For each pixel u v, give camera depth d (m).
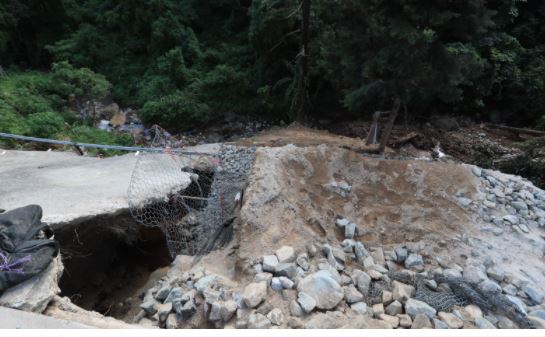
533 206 6.05
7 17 15.72
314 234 4.81
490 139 11.54
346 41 6.82
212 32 16.80
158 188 5.87
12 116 10.09
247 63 15.26
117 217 5.37
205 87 14.32
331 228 5.09
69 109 13.65
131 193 5.64
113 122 14.04
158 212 5.78
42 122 10.09
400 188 5.95
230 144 8.87
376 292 4.09
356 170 6.11
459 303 4.09
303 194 5.46
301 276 4.06
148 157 7.27
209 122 14.34
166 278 4.77
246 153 7.67
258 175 5.48
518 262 4.83
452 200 5.85
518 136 11.69
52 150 9.02
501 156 10.43
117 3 16.44
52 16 17.27
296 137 10.26
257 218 4.84
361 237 5.03
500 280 4.45
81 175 6.45
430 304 3.96
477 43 10.98
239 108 14.41
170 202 5.96
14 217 3.86
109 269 6.23
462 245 4.96
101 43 16.20
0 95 11.40
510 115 12.70
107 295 5.98
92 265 5.73
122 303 5.84
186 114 13.72
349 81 7.54
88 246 5.42
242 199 5.46
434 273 4.41
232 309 3.65
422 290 4.16
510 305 3.98
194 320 3.81
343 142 9.70
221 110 14.38
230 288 4.04
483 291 4.15
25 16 16.38
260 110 14.41
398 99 7.39
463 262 4.70
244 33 16.00
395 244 4.94
